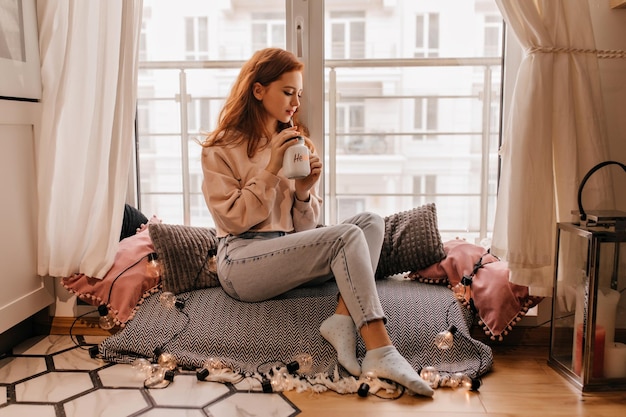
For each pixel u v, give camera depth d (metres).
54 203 1.73
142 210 2.22
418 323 1.54
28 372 1.49
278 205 1.69
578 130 1.58
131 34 1.65
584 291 1.39
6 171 1.60
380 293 1.66
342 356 1.40
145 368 1.46
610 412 1.26
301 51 1.87
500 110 1.93
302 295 1.64
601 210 1.53
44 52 1.70
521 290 1.62
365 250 1.45
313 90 1.90
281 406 1.28
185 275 1.70
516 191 1.56
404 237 1.79
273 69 1.64
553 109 1.56
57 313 1.87
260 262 1.54
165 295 1.63
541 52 1.54
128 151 1.69
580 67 1.55
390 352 1.37
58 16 1.70
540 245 1.56
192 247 1.74
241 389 1.37
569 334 1.50
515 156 1.56
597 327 1.38
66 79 1.68
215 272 1.75
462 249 1.77
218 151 1.63
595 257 1.34
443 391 1.37
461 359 1.49
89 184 1.69
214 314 1.58
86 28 1.67
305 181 1.68
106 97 1.66
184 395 1.33
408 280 1.82
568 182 1.56
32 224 1.74
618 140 1.70
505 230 1.65
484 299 1.61
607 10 1.66
